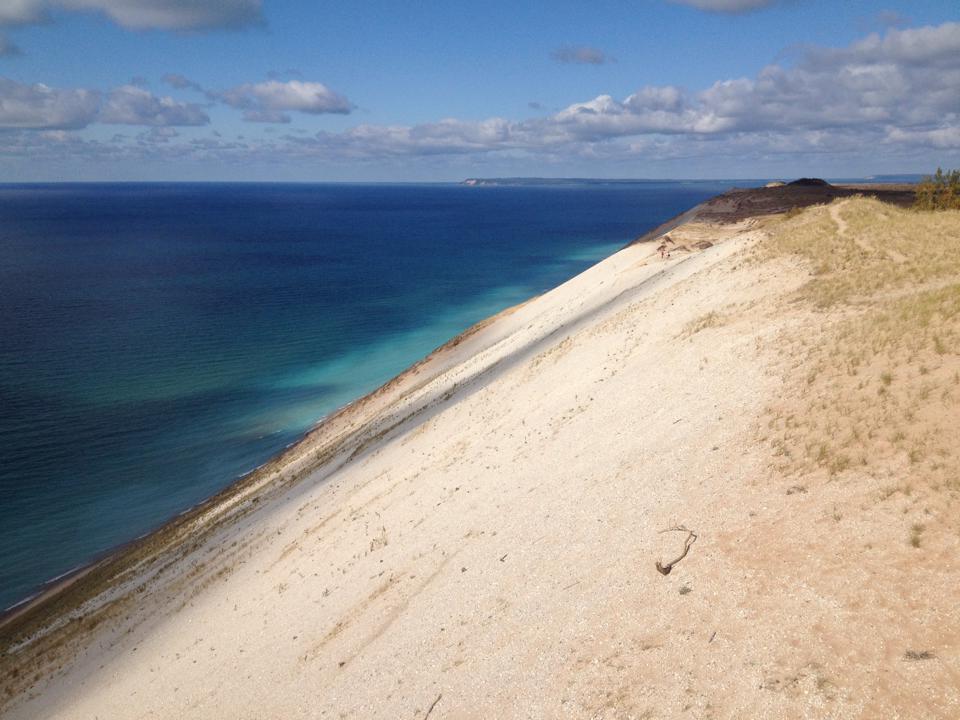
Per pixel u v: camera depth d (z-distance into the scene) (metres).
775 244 31.12
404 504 22.58
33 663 24.77
